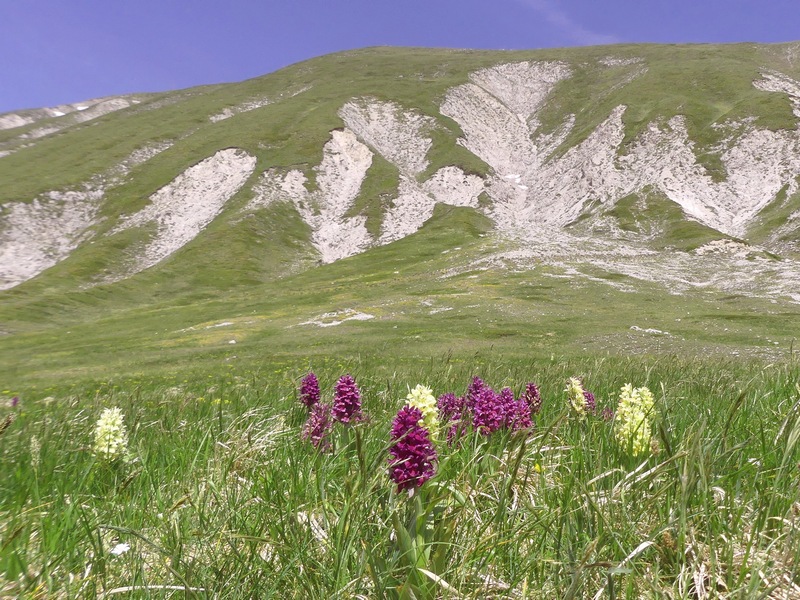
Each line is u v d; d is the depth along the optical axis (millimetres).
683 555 3074
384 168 169750
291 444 5070
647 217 125500
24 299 107125
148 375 39156
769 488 3510
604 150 161125
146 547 3482
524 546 3381
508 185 168000
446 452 4176
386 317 62625
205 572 3023
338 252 134875
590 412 5785
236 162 170000
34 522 3611
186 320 78000
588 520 3297
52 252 140375
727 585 2934
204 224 146375
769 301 60312
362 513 3258
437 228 135125
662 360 13719
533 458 4133
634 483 3596
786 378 7641
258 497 3963
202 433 5789
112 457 4926
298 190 158500
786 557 2920
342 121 190000
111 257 129875
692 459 3271
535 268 85062
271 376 29375
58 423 6574
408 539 2795
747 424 4953
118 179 170750
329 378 8297
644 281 75188
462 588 2924
